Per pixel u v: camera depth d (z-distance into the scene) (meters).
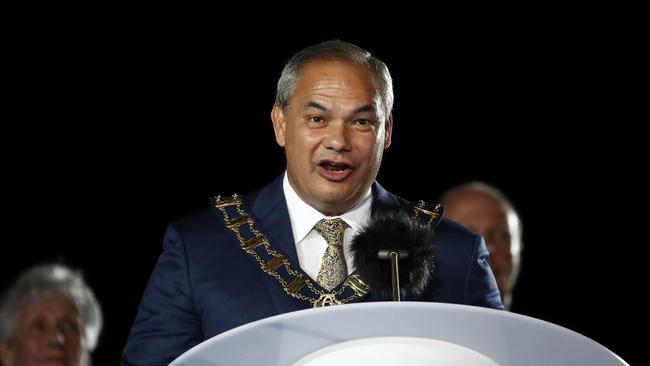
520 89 21.92
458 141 21.75
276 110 7.76
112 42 20.86
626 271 21.94
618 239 21.97
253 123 21.11
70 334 9.59
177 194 20.81
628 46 21.95
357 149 7.13
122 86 20.83
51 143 20.47
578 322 21.97
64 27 20.69
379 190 7.89
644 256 21.92
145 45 20.95
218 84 21.09
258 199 7.82
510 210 11.84
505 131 21.86
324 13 21.30
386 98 7.36
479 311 4.09
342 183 7.21
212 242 7.54
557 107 21.97
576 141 21.98
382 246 5.77
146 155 20.75
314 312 4.12
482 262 7.68
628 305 21.91
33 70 20.56
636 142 21.92
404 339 3.85
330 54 7.22
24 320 9.52
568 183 21.98
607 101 22.00
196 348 4.15
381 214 6.07
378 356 3.82
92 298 9.90
